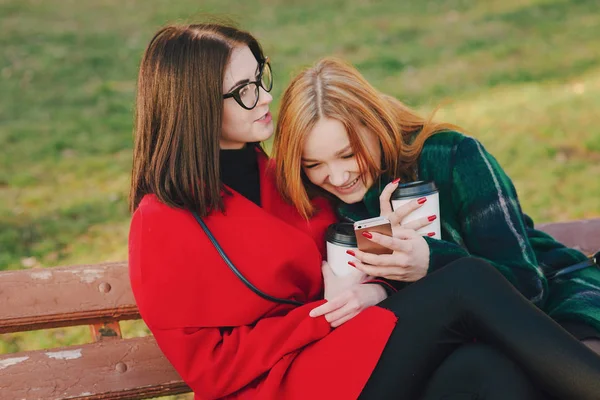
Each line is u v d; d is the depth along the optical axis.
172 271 1.98
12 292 2.19
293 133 2.03
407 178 2.17
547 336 1.73
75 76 7.16
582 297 2.05
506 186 2.13
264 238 2.05
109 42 8.05
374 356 1.83
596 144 5.33
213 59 1.97
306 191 2.22
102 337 2.30
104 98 6.64
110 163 5.39
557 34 7.76
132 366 2.20
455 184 2.13
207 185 2.01
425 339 1.84
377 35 8.06
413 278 2.00
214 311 2.00
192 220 2.02
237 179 2.19
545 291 2.08
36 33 8.33
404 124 2.25
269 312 2.04
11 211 4.66
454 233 2.15
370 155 2.07
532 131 5.61
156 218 2.00
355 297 1.94
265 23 8.63
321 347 1.89
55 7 9.39
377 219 1.93
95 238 4.30
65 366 2.18
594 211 4.42
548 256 2.26
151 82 2.00
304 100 2.01
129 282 2.27
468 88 6.57
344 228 2.08
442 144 2.16
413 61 7.26
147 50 2.03
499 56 7.28
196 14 2.19
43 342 3.30
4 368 2.15
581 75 6.68
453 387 1.80
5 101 6.60
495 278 1.85
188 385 2.01
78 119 6.20
